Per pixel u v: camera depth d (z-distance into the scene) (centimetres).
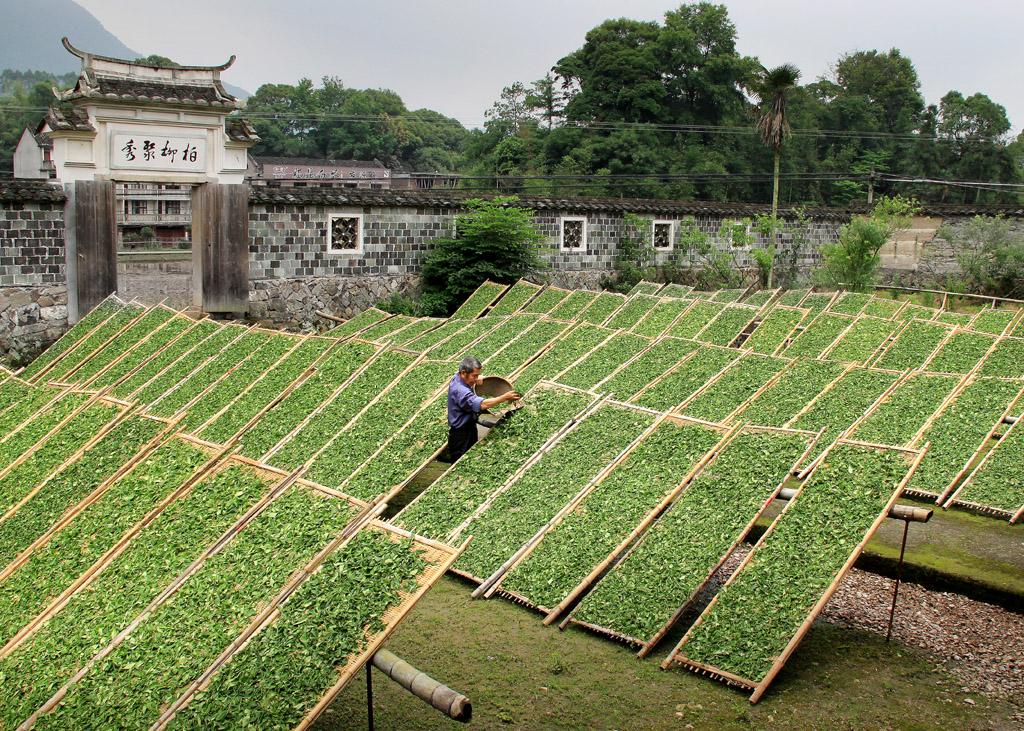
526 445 880
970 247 2880
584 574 721
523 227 2173
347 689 625
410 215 2172
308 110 5756
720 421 1046
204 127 1802
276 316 1984
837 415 1070
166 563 622
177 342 1347
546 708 594
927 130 4834
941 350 1313
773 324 1514
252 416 1034
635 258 2566
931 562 800
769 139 2750
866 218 2827
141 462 772
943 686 625
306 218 2011
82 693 519
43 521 737
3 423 970
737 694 607
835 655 667
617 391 1152
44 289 1677
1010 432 996
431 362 1046
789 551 676
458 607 732
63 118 1642
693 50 4394
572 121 4362
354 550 568
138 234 3469
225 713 477
